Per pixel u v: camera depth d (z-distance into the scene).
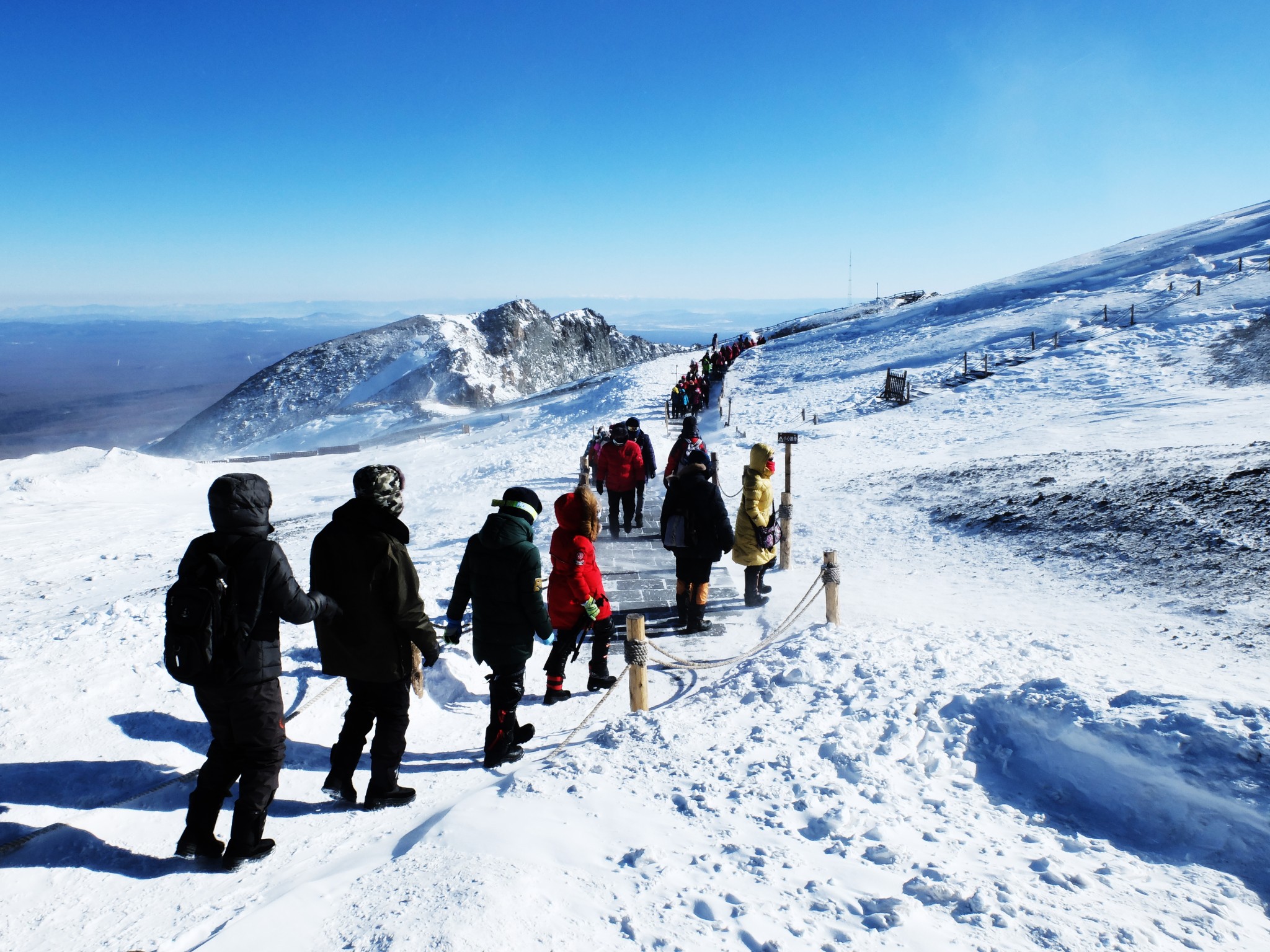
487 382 193.38
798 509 13.29
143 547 16.56
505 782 3.64
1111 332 32.03
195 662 2.99
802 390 37.75
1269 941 2.29
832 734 3.99
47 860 3.14
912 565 9.20
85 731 4.46
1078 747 3.43
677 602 7.10
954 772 3.61
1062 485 11.29
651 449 10.96
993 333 38.69
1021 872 2.70
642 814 3.17
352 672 3.77
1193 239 48.28
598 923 2.31
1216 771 2.96
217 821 3.50
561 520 5.61
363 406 175.00
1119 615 6.57
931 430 22.80
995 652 5.27
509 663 4.43
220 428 187.75
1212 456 11.19
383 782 3.86
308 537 15.84
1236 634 5.64
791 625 7.02
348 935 2.22
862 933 2.27
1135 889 2.58
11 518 20.23
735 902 2.44
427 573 9.26
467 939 2.12
